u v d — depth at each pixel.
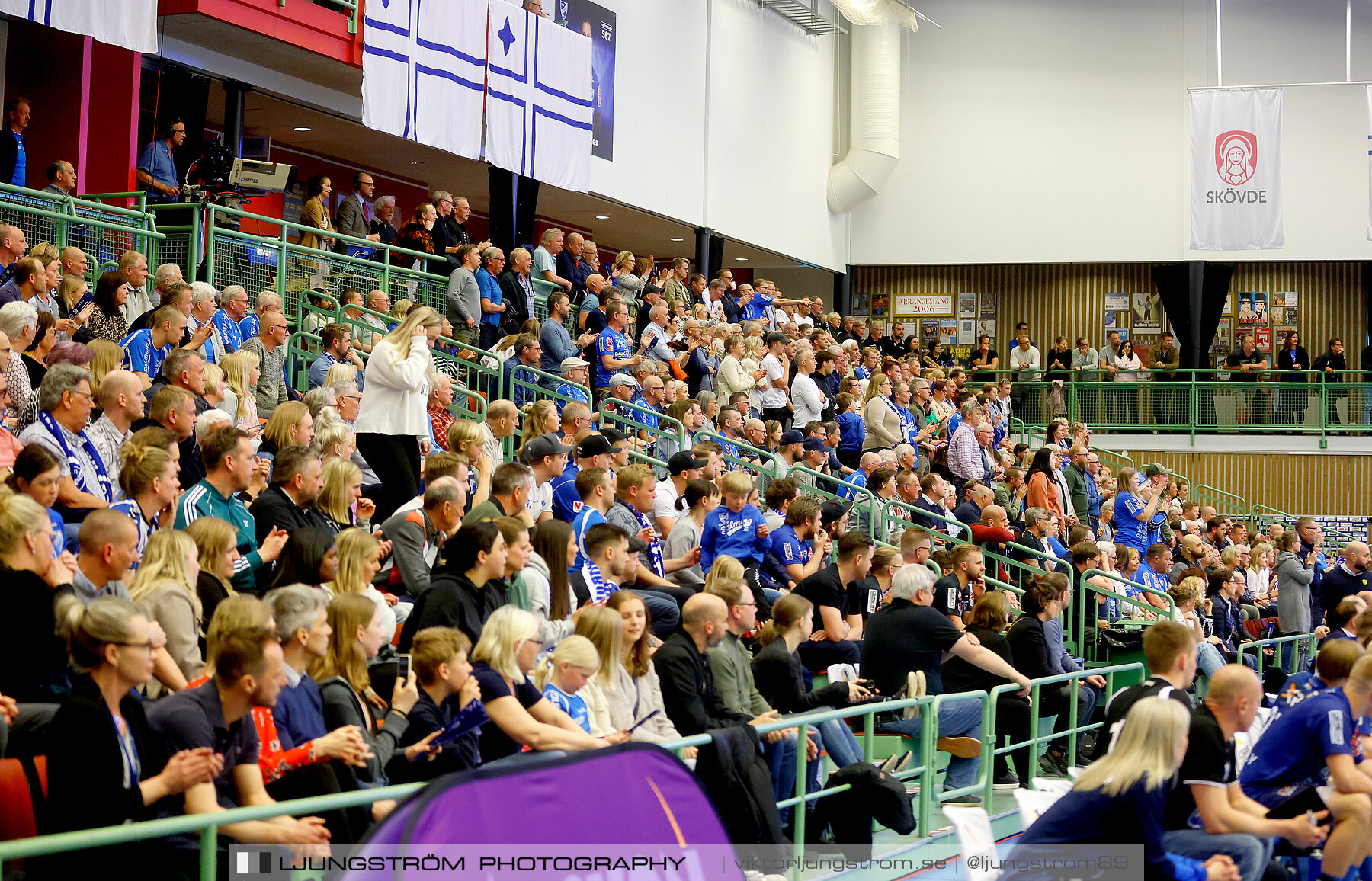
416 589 6.59
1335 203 24.58
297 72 14.88
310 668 4.95
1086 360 24.70
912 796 6.87
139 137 13.79
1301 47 24.72
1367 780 5.80
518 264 13.85
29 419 6.86
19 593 4.64
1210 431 22.89
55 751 3.82
